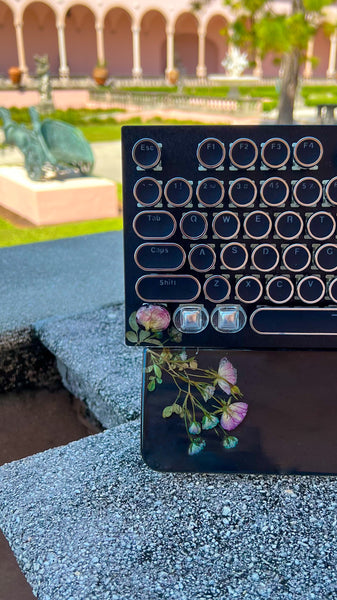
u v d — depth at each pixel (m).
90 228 1.35
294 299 0.29
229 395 0.31
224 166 0.28
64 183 1.47
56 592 0.24
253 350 0.31
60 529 0.28
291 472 0.30
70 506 0.29
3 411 0.48
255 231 0.28
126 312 0.30
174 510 0.29
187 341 0.31
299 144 0.27
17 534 0.28
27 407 0.49
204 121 3.90
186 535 0.27
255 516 0.28
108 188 1.47
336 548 0.26
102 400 0.43
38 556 0.26
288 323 0.30
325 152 0.27
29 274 0.67
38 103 4.90
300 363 0.31
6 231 1.31
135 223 0.29
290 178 0.28
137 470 0.32
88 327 0.53
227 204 0.28
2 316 0.54
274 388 0.31
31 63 7.84
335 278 0.29
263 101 3.95
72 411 0.48
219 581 0.25
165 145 0.28
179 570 0.25
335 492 0.30
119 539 0.27
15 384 0.52
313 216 0.28
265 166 0.28
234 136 0.27
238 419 0.31
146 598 0.24
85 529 0.28
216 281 0.29
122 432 0.36
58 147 1.50
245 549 0.26
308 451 0.30
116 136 3.28
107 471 0.32
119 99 4.93
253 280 0.29
